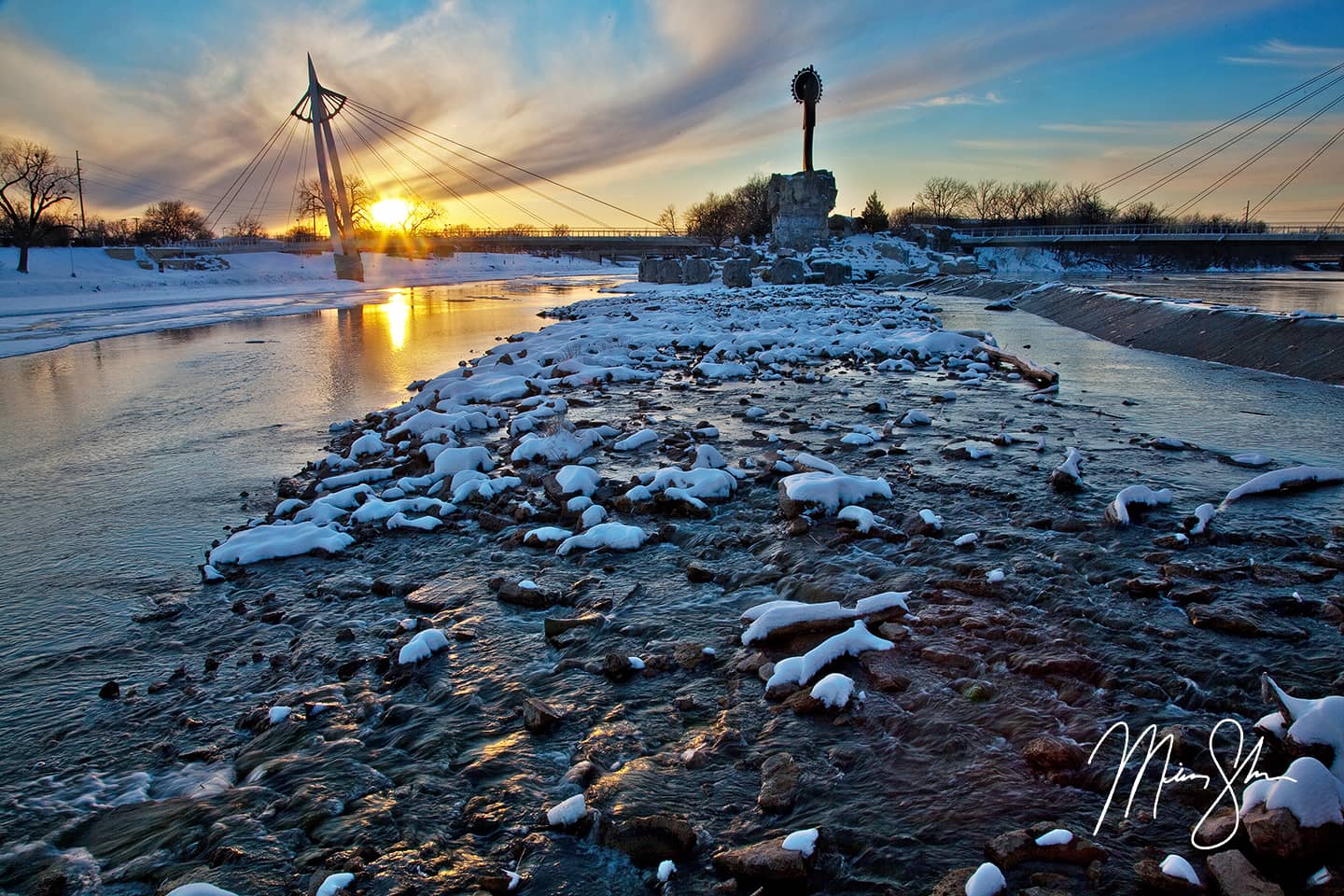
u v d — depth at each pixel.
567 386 16.02
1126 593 5.57
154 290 68.75
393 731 4.46
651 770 3.92
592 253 144.50
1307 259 95.06
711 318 30.03
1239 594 5.44
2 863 3.59
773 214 83.19
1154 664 4.59
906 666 4.71
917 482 8.48
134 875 3.47
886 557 6.44
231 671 5.33
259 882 3.35
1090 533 6.77
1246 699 4.18
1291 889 2.90
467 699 4.73
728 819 3.57
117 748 4.53
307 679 5.14
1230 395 13.55
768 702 4.49
